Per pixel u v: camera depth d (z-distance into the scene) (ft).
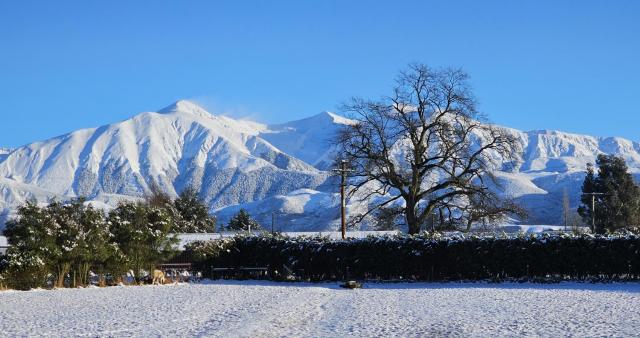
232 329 60.18
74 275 116.47
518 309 75.72
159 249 133.69
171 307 79.77
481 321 64.90
